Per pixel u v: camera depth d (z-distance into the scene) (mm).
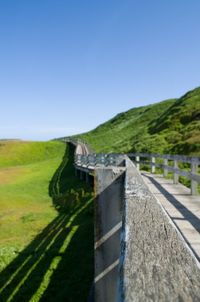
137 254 1524
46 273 11820
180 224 8070
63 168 48281
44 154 92500
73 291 10258
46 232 17812
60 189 32750
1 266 12984
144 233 1838
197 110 61344
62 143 105438
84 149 58531
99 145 96812
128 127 115000
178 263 1428
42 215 22297
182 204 10695
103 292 4332
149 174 22266
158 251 1561
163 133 58188
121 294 1185
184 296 1159
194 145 38281
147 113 119438
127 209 2383
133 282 1247
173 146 42250
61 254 13469
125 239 1748
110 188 4508
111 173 4512
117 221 4434
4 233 18375
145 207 2445
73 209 22516
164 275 1312
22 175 46500
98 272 4363
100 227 4434
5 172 50844
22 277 11742
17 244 15844
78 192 26641
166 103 123188
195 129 48812
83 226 17281
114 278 4344
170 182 17047
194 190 12555
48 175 44062
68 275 11461
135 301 1104
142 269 1365
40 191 33312
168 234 1828
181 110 67500
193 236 7055
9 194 31297
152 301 1111
